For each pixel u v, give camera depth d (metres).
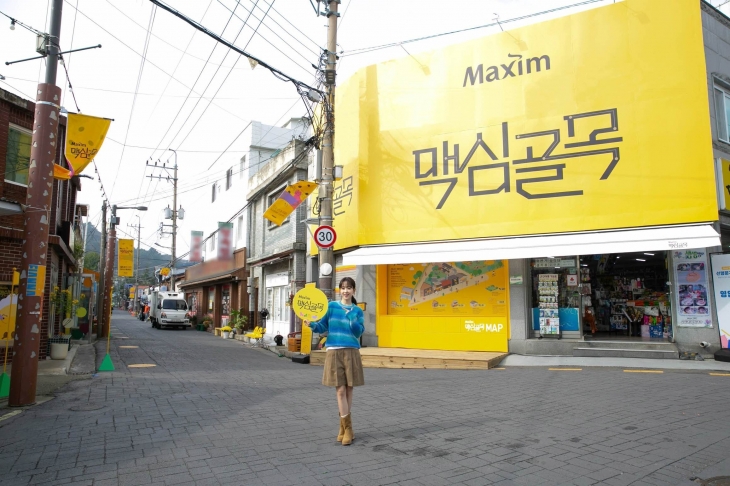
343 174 15.05
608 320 13.71
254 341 20.27
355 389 8.59
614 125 11.09
